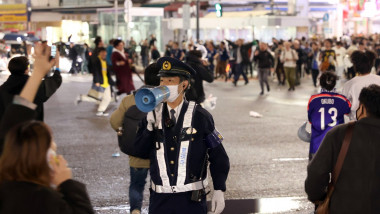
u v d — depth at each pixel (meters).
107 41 41.09
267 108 16.20
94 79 14.64
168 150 4.14
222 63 27.39
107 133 12.09
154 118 4.14
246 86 24.02
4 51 27.39
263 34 40.19
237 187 7.71
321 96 5.95
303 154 9.84
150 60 35.41
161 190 4.15
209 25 36.16
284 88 22.92
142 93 3.62
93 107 16.61
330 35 45.16
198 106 4.23
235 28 38.88
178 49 30.41
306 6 51.53
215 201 4.22
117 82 16.48
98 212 6.68
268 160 9.35
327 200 3.73
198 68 9.50
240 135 11.72
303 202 7.06
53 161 2.72
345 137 3.64
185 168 4.12
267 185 7.81
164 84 4.15
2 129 3.13
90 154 9.88
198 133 4.16
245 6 58.97
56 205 2.62
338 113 5.91
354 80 6.42
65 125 13.20
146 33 41.47
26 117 3.15
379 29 70.31
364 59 6.38
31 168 2.61
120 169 8.78
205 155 4.23
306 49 30.05
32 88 3.20
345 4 42.03
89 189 7.66
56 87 5.47
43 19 61.41
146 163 5.78
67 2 60.31
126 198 7.26
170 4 54.81
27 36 34.62
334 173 3.66
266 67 20.28
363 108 3.82
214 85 24.59
